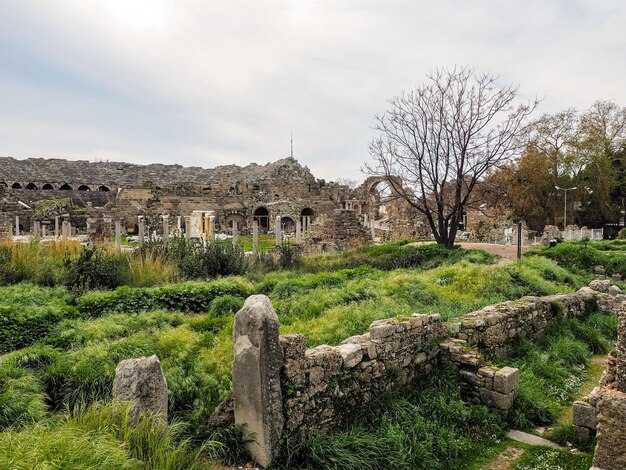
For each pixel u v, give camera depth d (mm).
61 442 3377
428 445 5301
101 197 62375
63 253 15008
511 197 40656
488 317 8422
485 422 6164
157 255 15805
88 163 67312
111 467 3334
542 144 42906
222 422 5129
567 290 14812
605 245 24953
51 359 6527
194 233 37031
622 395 4008
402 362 6512
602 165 40906
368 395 5852
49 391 5996
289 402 4852
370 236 31297
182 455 4102
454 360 7086
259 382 4594
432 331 7215
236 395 4855
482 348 8164
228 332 8211
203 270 15492
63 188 63094
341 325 8328
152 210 52969
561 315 10727
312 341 7410
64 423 4297
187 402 5676
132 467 3508
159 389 4434
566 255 21531
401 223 38625
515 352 8836
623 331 5047
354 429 5312
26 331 8352
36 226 34531
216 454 4648
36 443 3338
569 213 42062
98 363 6309
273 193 58875
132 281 13320
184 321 9602
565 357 8875
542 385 7539
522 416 6410
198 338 7586
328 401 5309
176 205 54469
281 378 4859
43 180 60562
